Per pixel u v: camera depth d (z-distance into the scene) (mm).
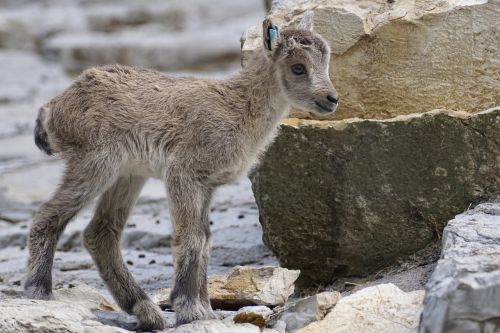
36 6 56531
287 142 17688
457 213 17281
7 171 31641
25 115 40125
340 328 14602
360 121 17406
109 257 17031
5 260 22609
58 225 16625
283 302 17188
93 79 16781
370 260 18031
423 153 17234
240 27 51812
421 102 18359
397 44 18297
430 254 17516
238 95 16562
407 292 15906
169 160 16203
